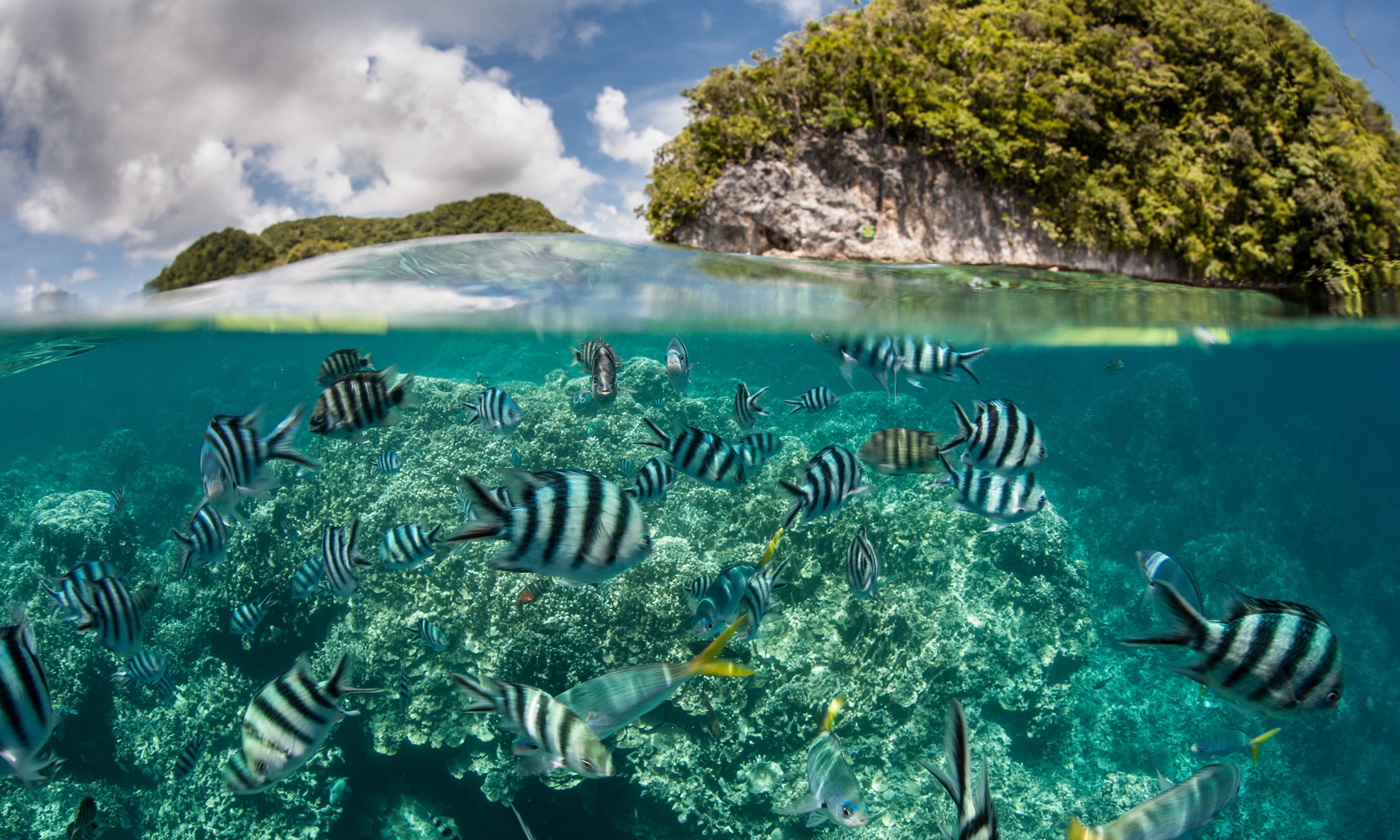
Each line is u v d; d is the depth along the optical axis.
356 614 12.10
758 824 9.71
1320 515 20.84
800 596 11.27
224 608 13.31
